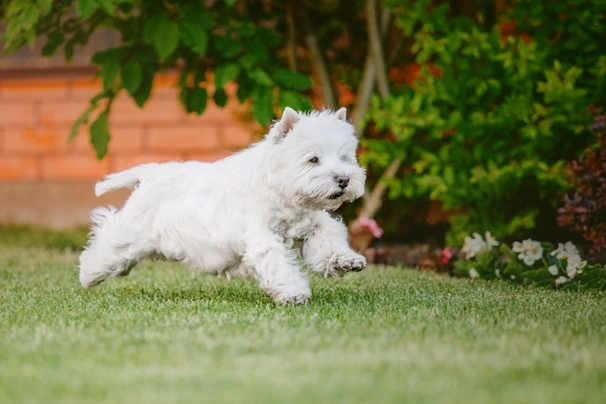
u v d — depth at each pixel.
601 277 8.43
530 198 11.33
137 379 4.63
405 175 11.06
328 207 7.03
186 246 7.37
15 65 15.70
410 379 4.57
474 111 10.70
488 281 8.89
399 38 13.02
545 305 7.15
